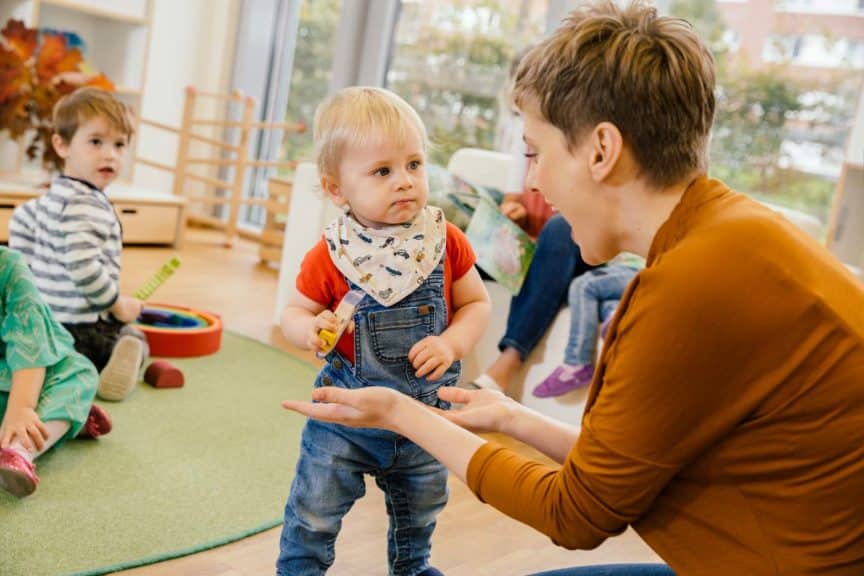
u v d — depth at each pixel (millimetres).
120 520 1669
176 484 1861
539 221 2742
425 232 1457
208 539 1647
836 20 3145
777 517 875
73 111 2318
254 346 2930
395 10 4359
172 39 4887
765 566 878
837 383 835
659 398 845
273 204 4184
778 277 842
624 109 898
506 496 957
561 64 921
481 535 1831
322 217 3053
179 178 4656
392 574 1544
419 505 1493
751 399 846
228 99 4555
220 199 4543
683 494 914
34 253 2303
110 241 2330
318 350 1360
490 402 1144
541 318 2545
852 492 849
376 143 1382
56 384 1831
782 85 3273
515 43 3938
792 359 837
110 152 2338
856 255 2896
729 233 861
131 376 2270
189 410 2293
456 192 2648
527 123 972
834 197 2779
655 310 846
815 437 848
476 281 1528
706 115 925
